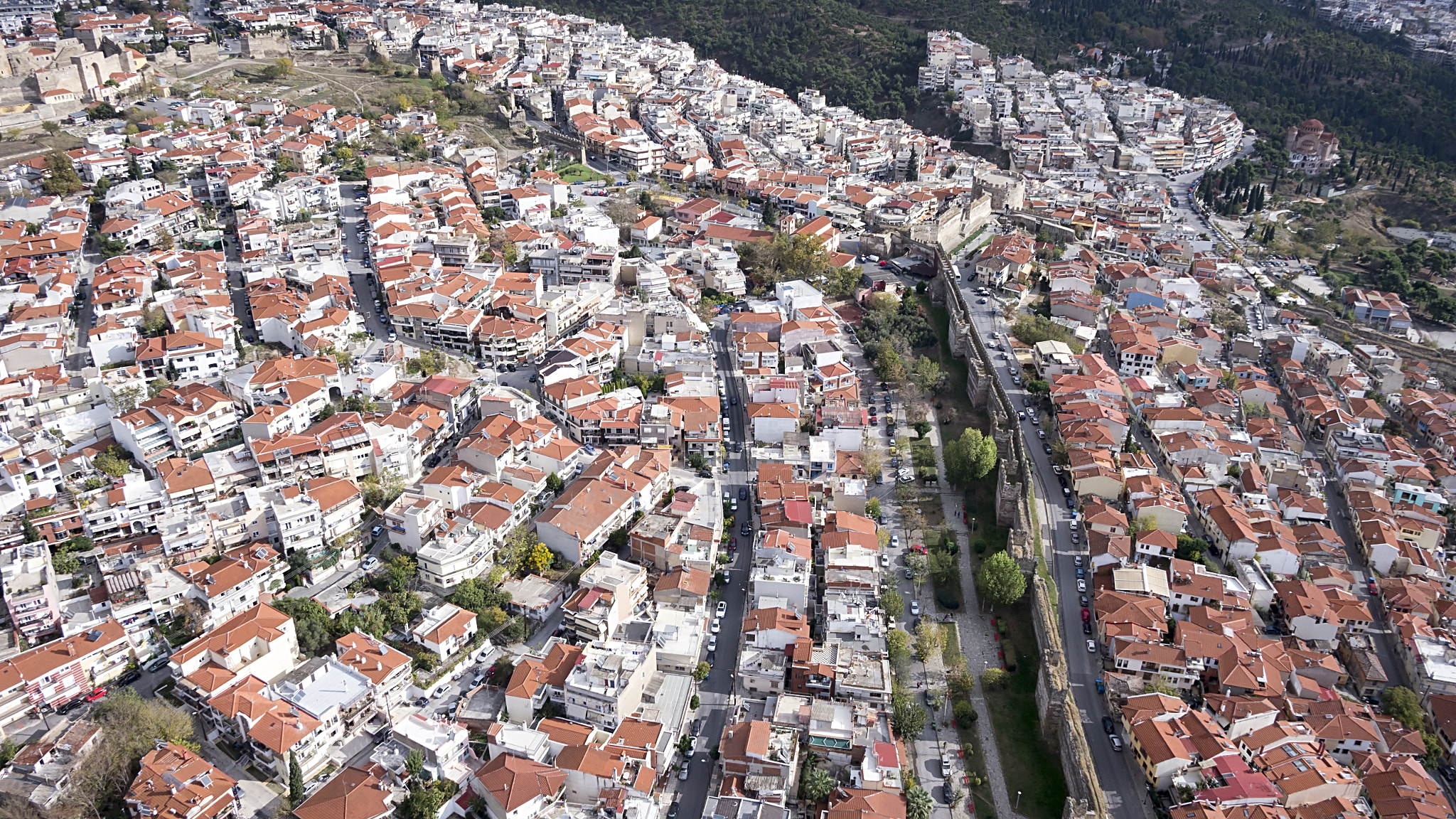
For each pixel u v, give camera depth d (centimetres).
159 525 18800
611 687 16612
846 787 15812
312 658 17488
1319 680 19275
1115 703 18112
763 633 18500
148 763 14875
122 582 17462
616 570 19312
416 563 19100
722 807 15225
